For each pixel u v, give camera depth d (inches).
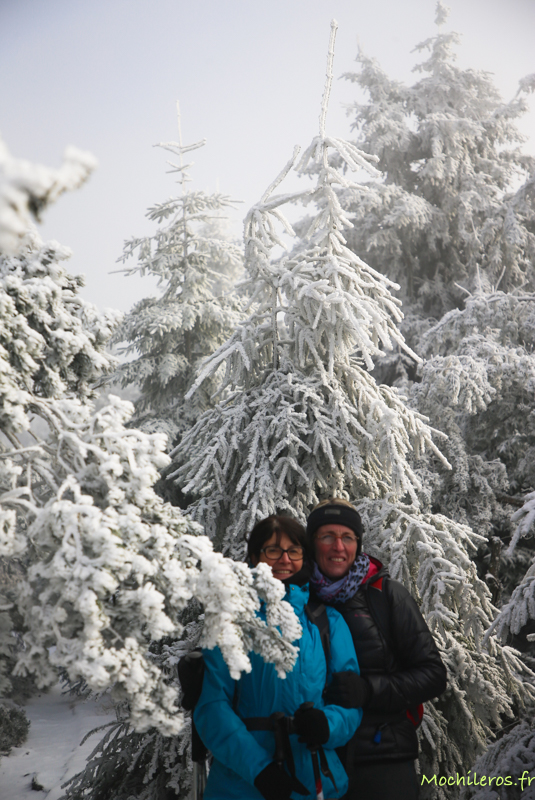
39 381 70.9
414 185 533.6
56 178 38.0
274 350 147.4
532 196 450.6
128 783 140.3
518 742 117.5
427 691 73.7
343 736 65.0
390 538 134.6
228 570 55.2
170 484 277.1
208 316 323.0
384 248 463.2
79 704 287.3
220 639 53.4
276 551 74.9
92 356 73.2
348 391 150.4
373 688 70.2
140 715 54.6
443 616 124.6
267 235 143.6
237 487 130.6
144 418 317.4
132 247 336.5
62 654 51.2
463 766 129.2
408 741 73.5
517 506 291.3
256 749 61.9
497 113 513.3
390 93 538.9
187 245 339.6
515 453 308.2
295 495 143.0
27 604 55.7
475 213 478.3
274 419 135.0
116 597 56.8
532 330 291.6
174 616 58.1
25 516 60.5
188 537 58.6
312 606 73.9
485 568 285.9
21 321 65.0
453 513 276.1
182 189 340.8
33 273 70.5
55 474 64.0
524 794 102.0
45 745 235.9
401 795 70.9
